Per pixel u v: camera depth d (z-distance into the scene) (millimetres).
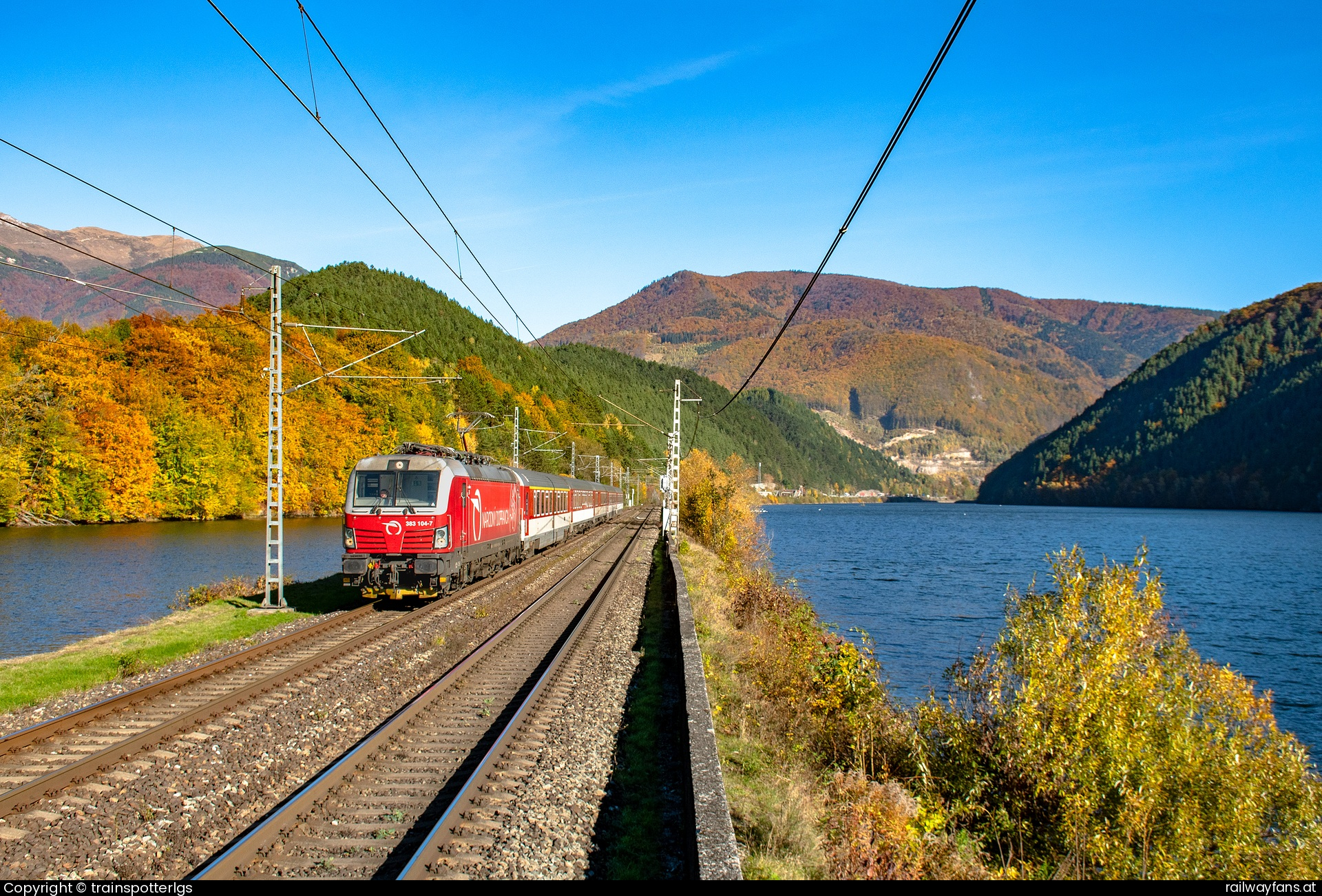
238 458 61406
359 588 22938
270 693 11297
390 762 8477
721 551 42875
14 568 34719
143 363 59625
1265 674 26828
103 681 12266
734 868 5520
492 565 24516
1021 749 11289
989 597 41906
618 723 10242
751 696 12297
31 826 6918
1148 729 10961
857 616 35438
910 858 7641
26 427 50125
